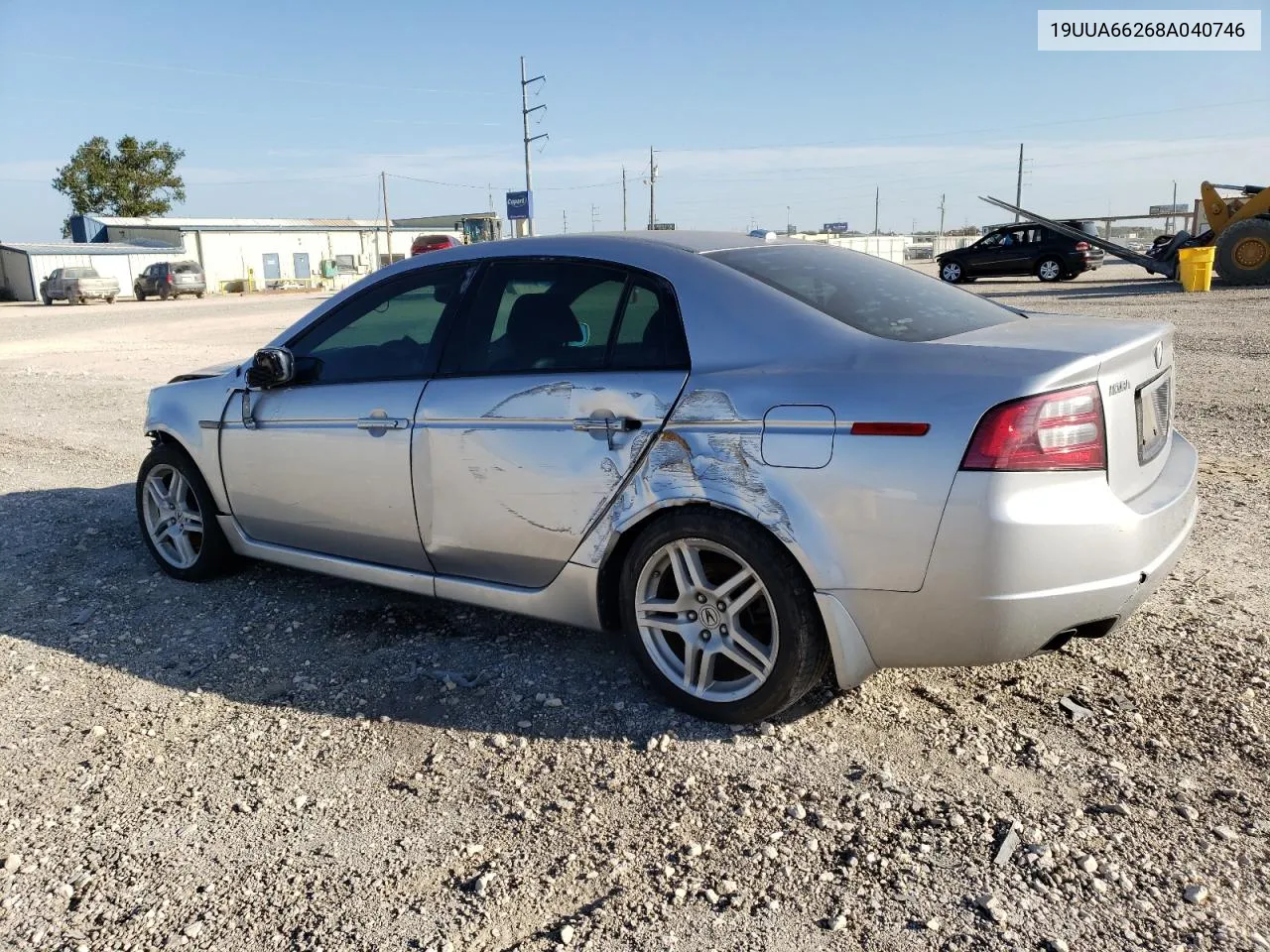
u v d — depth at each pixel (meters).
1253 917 2.26
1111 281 25.38
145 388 12.06
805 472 2.87
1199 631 3.71
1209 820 2.61
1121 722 3.10
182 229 53.84
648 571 3.26
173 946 2.31
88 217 55.00
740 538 2.99
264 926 2.37
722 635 3.16
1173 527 3.00
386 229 63.09
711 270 3.26
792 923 2.30
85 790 2.98
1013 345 2.86
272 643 4.03
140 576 4.88
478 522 3.57
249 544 4.47
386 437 3.76
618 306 3.36
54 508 6.24
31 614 4.43
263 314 28.61
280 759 3.13
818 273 3.46
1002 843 2.55
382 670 3.73
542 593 3.52
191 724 3.38
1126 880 2.39
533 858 2.59
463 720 3.33
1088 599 2.74
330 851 2.65
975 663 2.85
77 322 27.39
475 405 3.53
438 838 2.69
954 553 2.70
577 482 3.30
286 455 4.12
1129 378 2.91
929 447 2.70
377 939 2.31
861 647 2.93
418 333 3.83
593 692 3.49
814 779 2.88
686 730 3.20
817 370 2.94
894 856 2.52
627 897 2.42
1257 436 6.81
